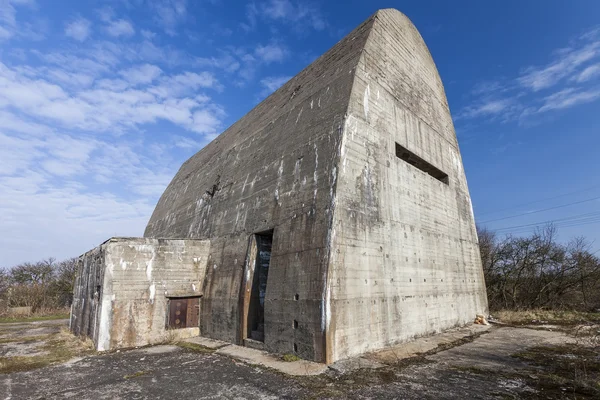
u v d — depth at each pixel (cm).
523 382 690
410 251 1192
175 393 686
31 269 3662
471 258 1619
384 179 1141
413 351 970
